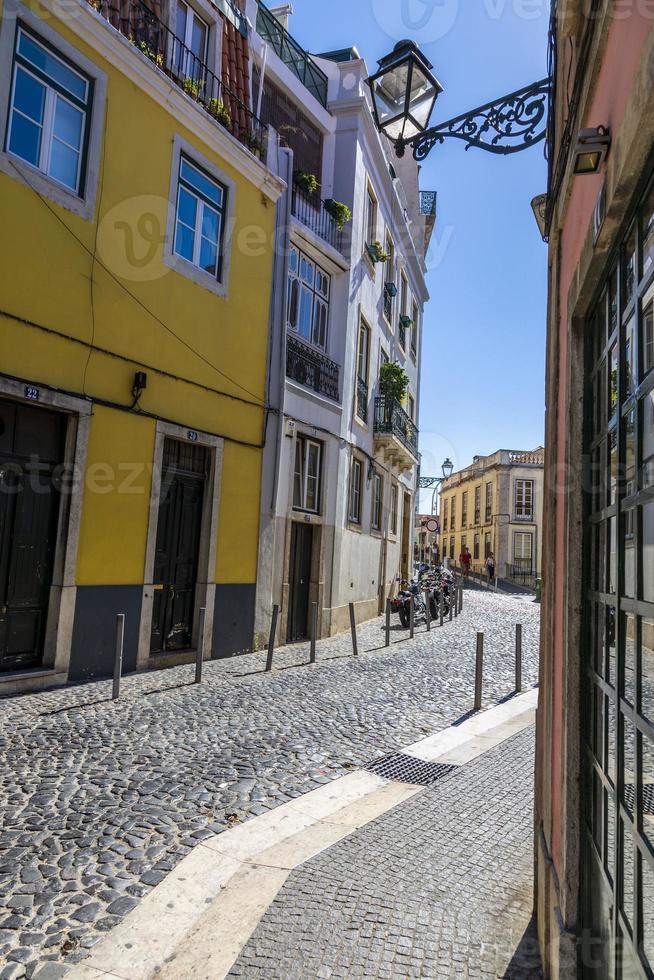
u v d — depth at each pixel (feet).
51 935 8.64
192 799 13.44
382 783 15.05
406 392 56.85
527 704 23.45
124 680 23.57
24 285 20.95
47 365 21.85
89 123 23.38
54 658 22.26
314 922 9.02
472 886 10.11
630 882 5.16
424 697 24.06
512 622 52.06
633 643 5.16
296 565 38.58
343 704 22.25
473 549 150.61
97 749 15.99
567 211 8.21
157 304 26.48
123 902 9.48
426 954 8.28
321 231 41.68
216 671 26.55
